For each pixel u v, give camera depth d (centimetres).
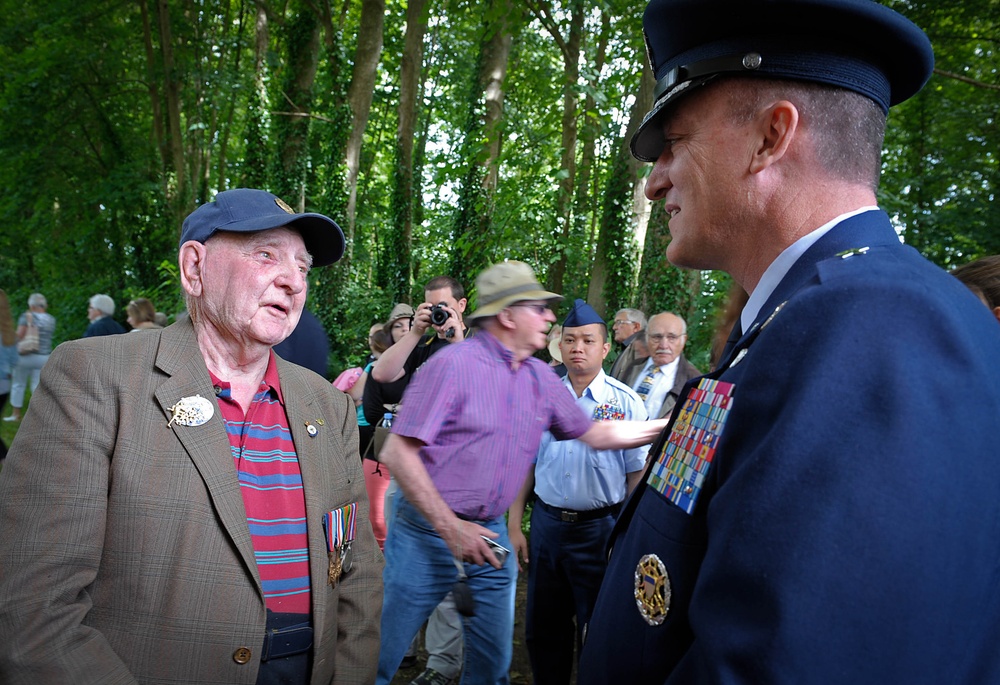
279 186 1600
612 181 898
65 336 1783
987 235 655
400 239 1542
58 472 119
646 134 98
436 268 1738
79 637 113
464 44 1734
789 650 54
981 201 677
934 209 700
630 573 88
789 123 80
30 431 124
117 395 127
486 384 234
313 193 1695
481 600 252
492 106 1099
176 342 139
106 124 1800
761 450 61
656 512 85
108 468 123
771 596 56
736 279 92
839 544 54
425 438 227
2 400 484
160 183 1806
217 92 1725
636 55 781
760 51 80
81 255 1877
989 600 58
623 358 431
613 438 252
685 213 91
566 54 999
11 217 1900
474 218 1115
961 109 738
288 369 158
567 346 313
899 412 55
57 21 1534
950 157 745
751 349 71
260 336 140
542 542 300
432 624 317
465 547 223
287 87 1612
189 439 129
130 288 1662
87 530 118
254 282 139
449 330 347
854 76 79
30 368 856
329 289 1496
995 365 62
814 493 56
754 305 86
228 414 141
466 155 856
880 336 59
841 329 61
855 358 59
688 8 84
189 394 133
